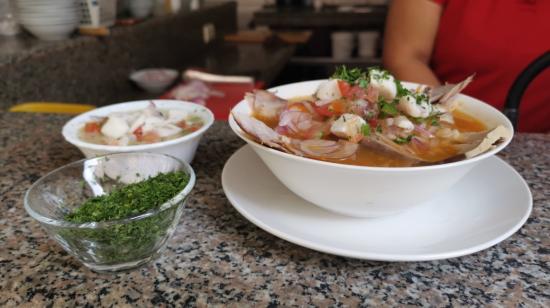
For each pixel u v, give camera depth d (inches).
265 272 21.8
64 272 22.1
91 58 75.2
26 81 60.3
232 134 40.6
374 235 22.7
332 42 144.0
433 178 20.5
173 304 19.9
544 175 31.7
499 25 54.1
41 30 66.3
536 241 24.0
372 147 22.9
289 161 21.2
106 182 26.1
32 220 27.2
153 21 97.3
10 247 24.3
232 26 163.5
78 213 22.0
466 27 55.7
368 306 19.5
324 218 24.3
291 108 26.9
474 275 21.4
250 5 167.9
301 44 135.6
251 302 19.9
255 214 24.0
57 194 24.2
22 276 21.8
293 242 21.8
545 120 56.6
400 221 24.1
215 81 93.8
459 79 59.3
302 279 21.3
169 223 22.0
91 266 21.6
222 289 20.7
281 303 19.8
